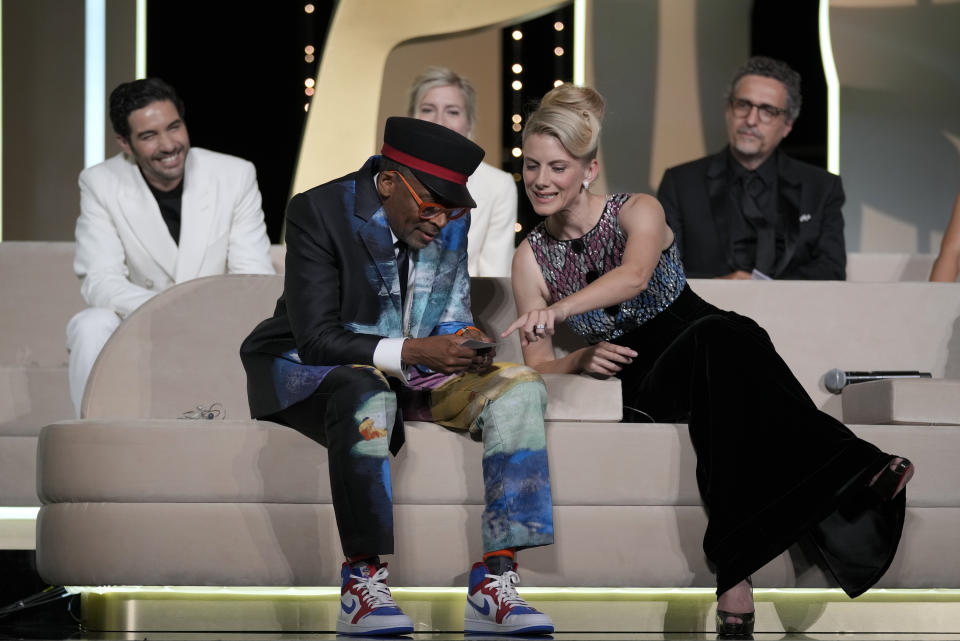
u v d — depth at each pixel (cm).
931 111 2297
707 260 1434
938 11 2300
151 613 857
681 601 888
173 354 1044
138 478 840
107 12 2291
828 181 1459
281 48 2370
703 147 2350
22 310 1368
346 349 824
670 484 883
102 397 1024
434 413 880
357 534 773
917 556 895
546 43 2450
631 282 915
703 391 886
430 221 848
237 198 1282
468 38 2464
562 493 872
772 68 1437
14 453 1159
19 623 886
